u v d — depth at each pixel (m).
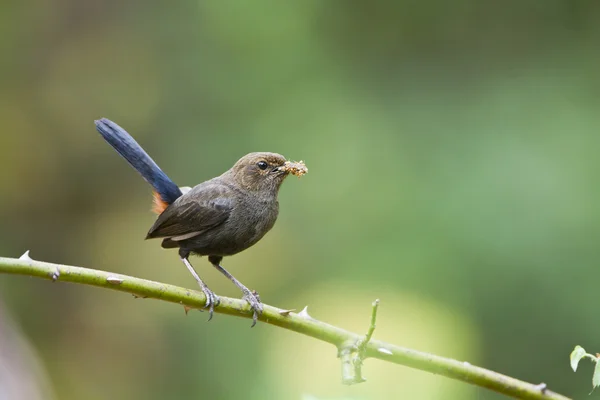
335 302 13.75
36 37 18.53
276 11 15.91
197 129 16.05
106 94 17.58
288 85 15.66
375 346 4.98
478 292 13.15
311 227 14.48
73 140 18.33
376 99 15.69
